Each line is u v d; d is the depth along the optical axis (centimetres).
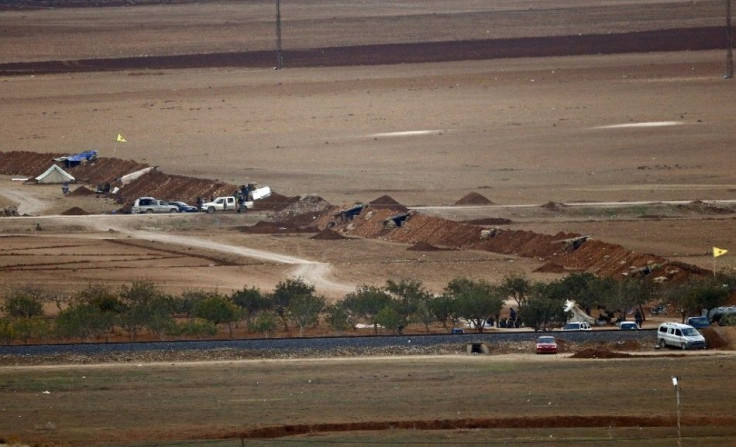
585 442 18562
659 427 19412
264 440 18962
